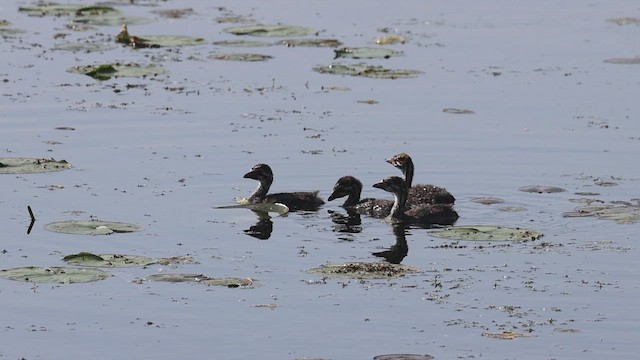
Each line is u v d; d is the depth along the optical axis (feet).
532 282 62.95
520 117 96.63
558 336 55.98
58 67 111.45
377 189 82.43
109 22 132.26
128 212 74.49
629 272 64.39
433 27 132.77
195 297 60.39
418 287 62.18
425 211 75.66
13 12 138.21
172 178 81.56
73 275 62.85
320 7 144.25
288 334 56.08
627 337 55.88
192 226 72.38
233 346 54.75
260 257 66.90
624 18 136.87
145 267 64.75
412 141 90.79
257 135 91.61
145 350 54.29
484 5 146.92
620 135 91.81
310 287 62.03
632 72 111.55
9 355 53.72
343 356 53.62
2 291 60.70
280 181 82.64
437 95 103.40
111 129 92.12
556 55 118.93
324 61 115.55
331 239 70.79
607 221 73.36
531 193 79.77
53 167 82.48
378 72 110.42
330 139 91.09
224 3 146.51
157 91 103.55
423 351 54.29
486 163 85.87
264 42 122.72
